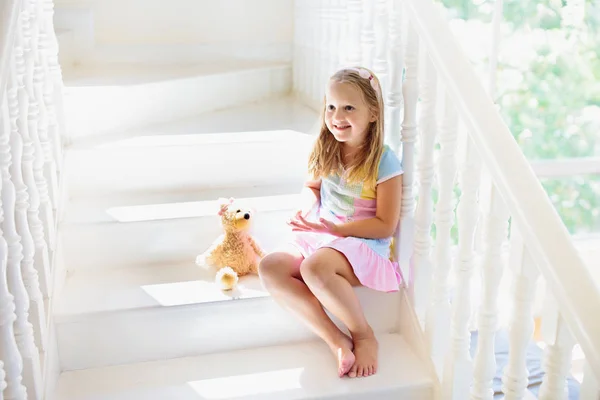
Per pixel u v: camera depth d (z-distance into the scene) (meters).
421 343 1.80
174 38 3.06
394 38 1.78
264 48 3.17
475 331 2.74
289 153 2.28
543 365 1.37
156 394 1.61
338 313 1.73
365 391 1.65
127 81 2.49
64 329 1.69
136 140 2.23
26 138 1.58
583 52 3.12
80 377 1.69
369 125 1.80
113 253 1.96
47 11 1.97
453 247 2.96
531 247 1.34
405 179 1.83
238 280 1.90
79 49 2.90
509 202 1.40
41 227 1.65
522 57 3.06
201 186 2.23
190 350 1.79
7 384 1.38
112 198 2.13
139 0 2.96
